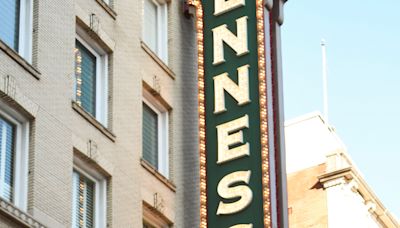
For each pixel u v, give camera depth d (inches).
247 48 1667.1
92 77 1521.9
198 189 1680.6
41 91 1373.0
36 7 1405.0
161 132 1672.0
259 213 1562.5
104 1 1566.2
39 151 1343.5
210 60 1685.5
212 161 1621.6
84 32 1507.1
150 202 1562.5
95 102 1517.0
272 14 1721.2
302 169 2716.5
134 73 1595.7
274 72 1680.6
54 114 1387.8
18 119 1344.7
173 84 1704.0
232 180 1594.5
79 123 1435.8
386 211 2765.7
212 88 1669.5
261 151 1594.5
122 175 1507.1
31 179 1322.6
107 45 1540.4
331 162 2659.9
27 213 1296.8
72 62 1448.1
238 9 1701.5
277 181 1610.5
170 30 1737.2
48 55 1402.6
